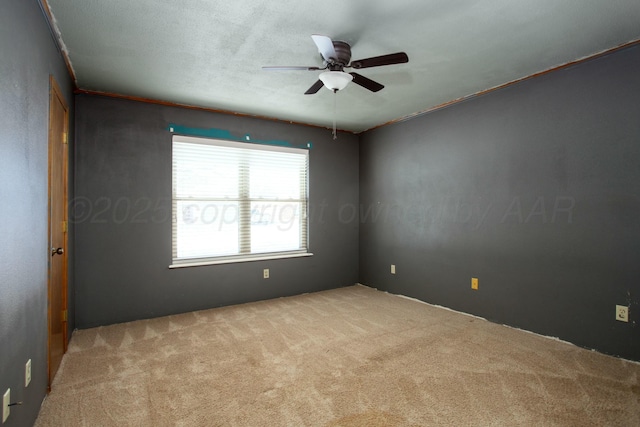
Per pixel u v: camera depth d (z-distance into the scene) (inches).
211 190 148.5
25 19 59.6
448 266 143.6
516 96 118.5
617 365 89.8
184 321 128.3
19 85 56.2
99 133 124.6
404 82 117.4
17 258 54.8
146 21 77.9
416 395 76.2
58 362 89.6
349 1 70.4
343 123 172.9
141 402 73.5
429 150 151.3
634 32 85.2
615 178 95.2
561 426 65.1
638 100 90.7
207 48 91.6
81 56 95.7
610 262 96.2
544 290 111.4
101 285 124.6
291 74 109.0
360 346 103.7
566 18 78.0
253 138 157.2
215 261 147.9
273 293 162.6
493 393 76.9
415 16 76.4
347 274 188.7
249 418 67.9
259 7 72.6
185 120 141.0
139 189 131.6
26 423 60.2
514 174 119.5
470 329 118.3
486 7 73.2
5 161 49.7
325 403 73.1
